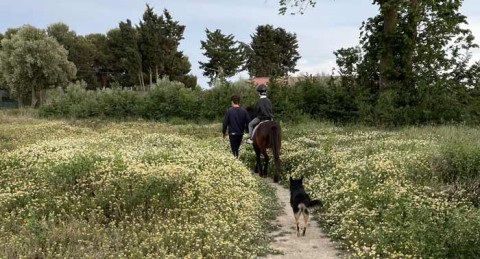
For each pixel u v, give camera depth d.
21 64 63.62
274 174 14.17
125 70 88.00
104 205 8.55
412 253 6.66
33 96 64.75
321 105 26.06
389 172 10.62
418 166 11.05
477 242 6.58
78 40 92.44
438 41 24.14
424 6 23.89
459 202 8.46
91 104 33.16
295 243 8.25
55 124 24.50
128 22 78.38
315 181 11.57
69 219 7.83
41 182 9.45
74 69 71.88
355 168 11.30
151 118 31.38
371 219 8.12
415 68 24.61
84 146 14.04
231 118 15.79
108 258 6.22
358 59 26.14
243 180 11.41
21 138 18.52
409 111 22.94
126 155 11.91
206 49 85.94
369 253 6.69
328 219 9.29
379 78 25.89
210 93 30.72
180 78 81.50
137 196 8.63
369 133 19.42
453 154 10.99
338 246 7.91
